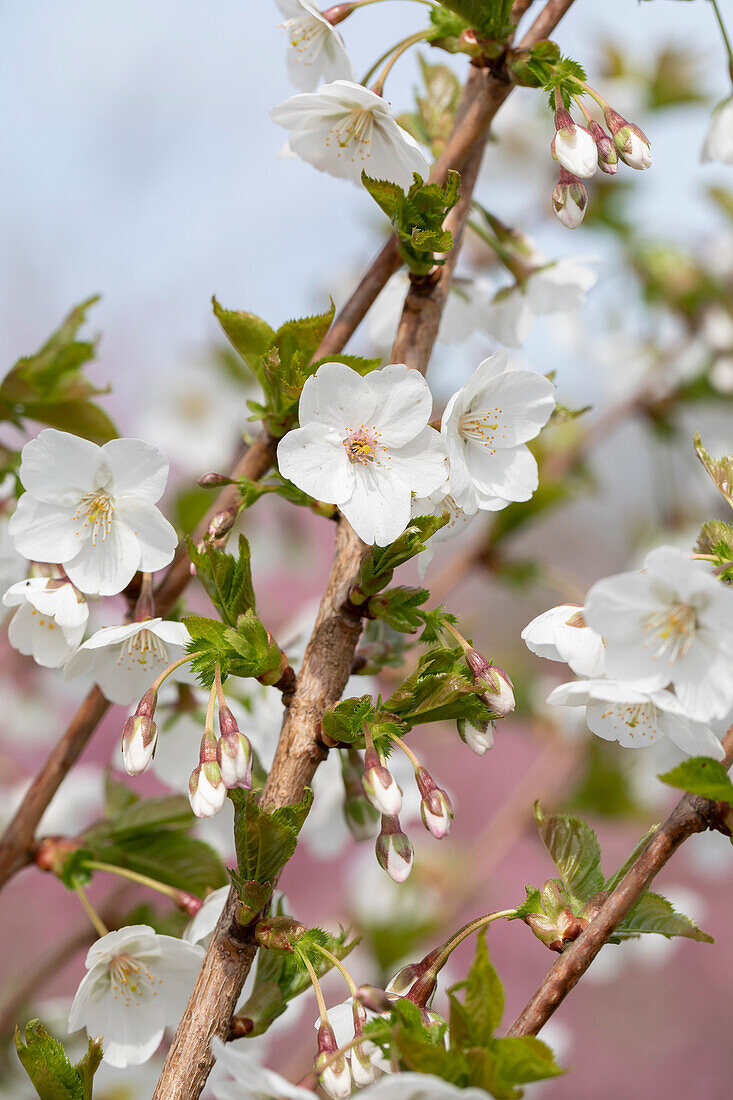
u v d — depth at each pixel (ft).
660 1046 10.13
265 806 2.91
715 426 5.22
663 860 2.88
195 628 2.91
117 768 3.30
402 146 3.08
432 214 2.99
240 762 2.87
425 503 3.02
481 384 3.01
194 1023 2.89
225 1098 2.85
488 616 8.00
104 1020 3.04
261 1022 2.97
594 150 3.02
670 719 2.94
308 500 3.01
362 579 2.93
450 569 4.45
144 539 3.01
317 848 3.35
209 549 2.93
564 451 4.80
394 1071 2.79
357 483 2.93
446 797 2.89
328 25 3.10
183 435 5.05
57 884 8.79
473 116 3.10
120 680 3.07
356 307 3.15
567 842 2.97
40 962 3.71
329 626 2.96
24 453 2.99
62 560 3.00
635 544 5.32
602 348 5.11
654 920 2.91
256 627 2.92
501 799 10.14
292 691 2.95
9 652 4.86
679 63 4.83
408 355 3.03
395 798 2.87
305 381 2.95
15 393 3.30
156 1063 3.64
